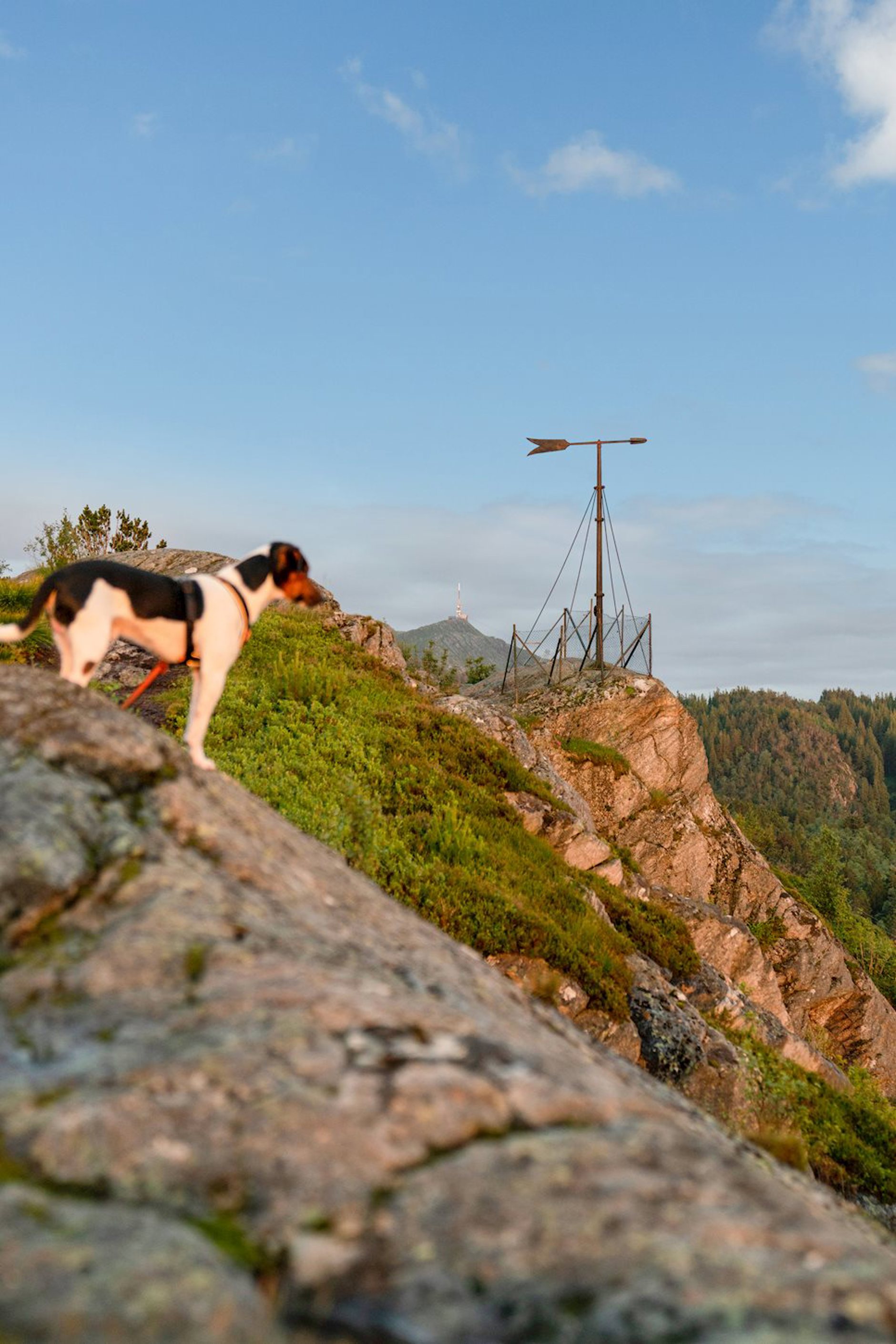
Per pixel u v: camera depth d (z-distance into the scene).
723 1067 12.77
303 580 5.85
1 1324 1.84
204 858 4.56
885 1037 30.94
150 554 29.33
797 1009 28.94
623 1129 2.78
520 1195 2.37
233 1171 2.44
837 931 75.00
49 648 17.52
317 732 16.11
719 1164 2.66
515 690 33.22
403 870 11.80
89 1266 1.98
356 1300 2.11
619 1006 11.79
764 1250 2.19
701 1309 1.98
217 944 3.58
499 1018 4.53
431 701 23.08
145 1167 2.43
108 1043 3.00
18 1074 2.83
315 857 5.74
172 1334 1.88
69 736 4.65
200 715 5.64
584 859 18.28
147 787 4.76
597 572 34.00
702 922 23.64
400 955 4.80
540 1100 2.82
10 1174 2.37
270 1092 2.69
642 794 29.09
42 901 3.74
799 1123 13.21
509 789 18.42
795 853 165.12
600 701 30.53
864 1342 1.90
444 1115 2.66
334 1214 2.32
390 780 15.17
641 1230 2.23
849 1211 5.57
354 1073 2.80
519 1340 1.97
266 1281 2.16
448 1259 2.18
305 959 3.75
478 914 11.48
